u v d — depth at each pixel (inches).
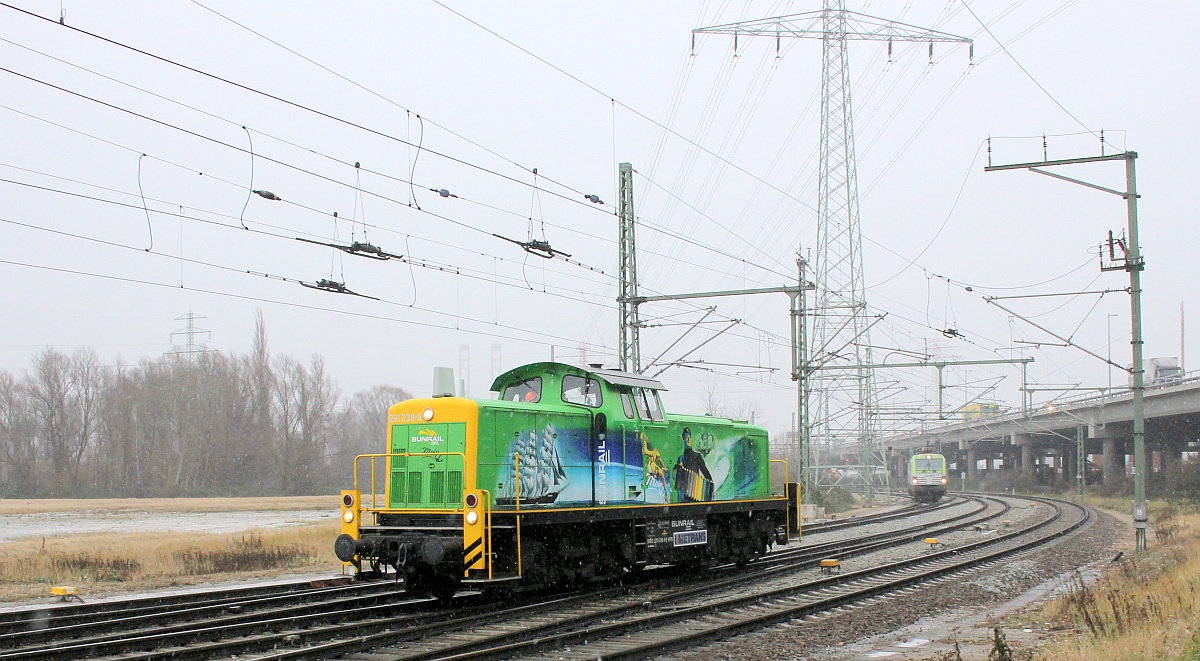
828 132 1988.2
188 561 964.0
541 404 746.2
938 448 4005.9
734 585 820.6
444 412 689.6
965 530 1550.2
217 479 3196.4
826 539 1368.1
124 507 2469.2
